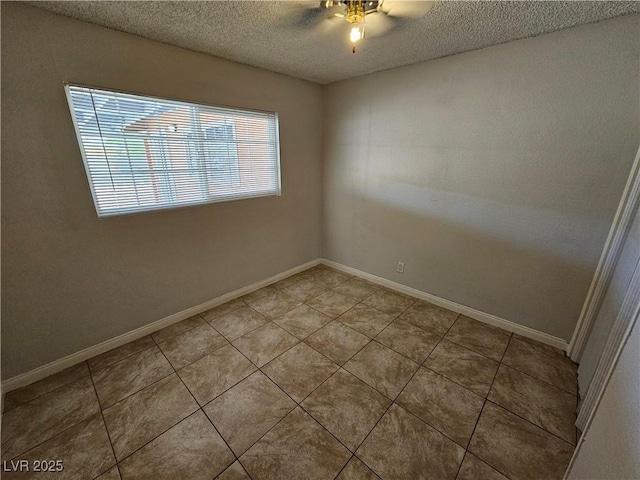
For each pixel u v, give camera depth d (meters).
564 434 1.45
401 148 2.65
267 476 1.26
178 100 2.07
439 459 1.33
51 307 1.77
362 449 1.37
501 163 2.11
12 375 1.70
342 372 1.86
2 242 1.56
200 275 2.50
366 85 2.76
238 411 1.58
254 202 2.79
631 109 1.60
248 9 1.49
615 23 1.56
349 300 2.81
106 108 1.78
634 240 1.50
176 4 1.45
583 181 1.81
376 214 3.02
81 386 1.74
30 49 1.48
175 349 2.08
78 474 1.27
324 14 1.55
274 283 3.19
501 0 1.39
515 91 1.95
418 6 1.39
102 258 1.93
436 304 2.72
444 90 2.28
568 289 1.99
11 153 1.51
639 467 0.62
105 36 1.70
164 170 2.12
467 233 2.40
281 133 2.85
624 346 0.92
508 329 2.31
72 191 1.74
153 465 1.30
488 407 1.60
